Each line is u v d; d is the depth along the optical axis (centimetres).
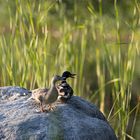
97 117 1195
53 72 1683
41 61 1527
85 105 1193
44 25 1633
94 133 1082
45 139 1024
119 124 1433
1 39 1591
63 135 1022
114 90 1689
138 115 1862
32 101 1146
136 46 1498
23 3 1526
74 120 1088
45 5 1599
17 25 1539
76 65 1730
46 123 1057
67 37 1758
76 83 1727
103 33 1564
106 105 1969
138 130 1748
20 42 1554
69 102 1172
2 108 1126
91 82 2450
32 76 1504
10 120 1075
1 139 1038
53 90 1062
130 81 1456
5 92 1206
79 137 1049
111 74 1523
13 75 1515
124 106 1433
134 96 2098
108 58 1523
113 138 1142
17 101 1157
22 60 1571
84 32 1805
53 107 1122
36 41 1489
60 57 1739
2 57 1539
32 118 1071
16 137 1037
